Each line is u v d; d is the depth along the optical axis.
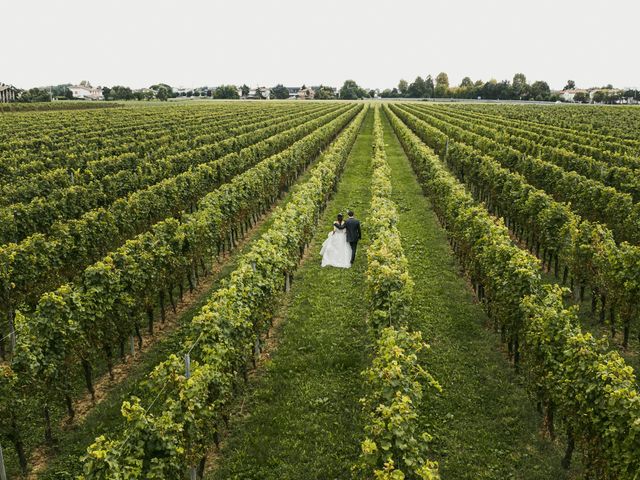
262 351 14.84
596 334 15.55
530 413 11.94
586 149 38.22
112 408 12.34
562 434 11.27
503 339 14.66
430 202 30.50
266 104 141.00
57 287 17.05
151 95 185.12
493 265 14.73
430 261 21.58
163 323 16.55
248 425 11.69
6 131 55.19
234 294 12.29
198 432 8.97
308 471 10.30
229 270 20.89
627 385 8.59
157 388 9.73
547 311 10.93
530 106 127.06
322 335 15.55
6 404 10.02
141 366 14.23
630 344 15.03
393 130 74.19
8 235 19.70
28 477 10.40
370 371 10.00
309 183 26.39
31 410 12.12
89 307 12.38
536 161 29.58
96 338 12.69
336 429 11.46
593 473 9.41
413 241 24.05
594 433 8.94
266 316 14.22
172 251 16.22
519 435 11.27
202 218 18.33
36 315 11.68
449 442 11.07
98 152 37.31
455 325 16.11
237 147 43.66
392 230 19.17
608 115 88.94
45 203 22.06
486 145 41.53
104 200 25.81
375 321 12.46
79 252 18.12
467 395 12.65
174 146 41.22
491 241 15.65
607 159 35.38
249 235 25.41
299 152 38.22
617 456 8.24
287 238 17.56
